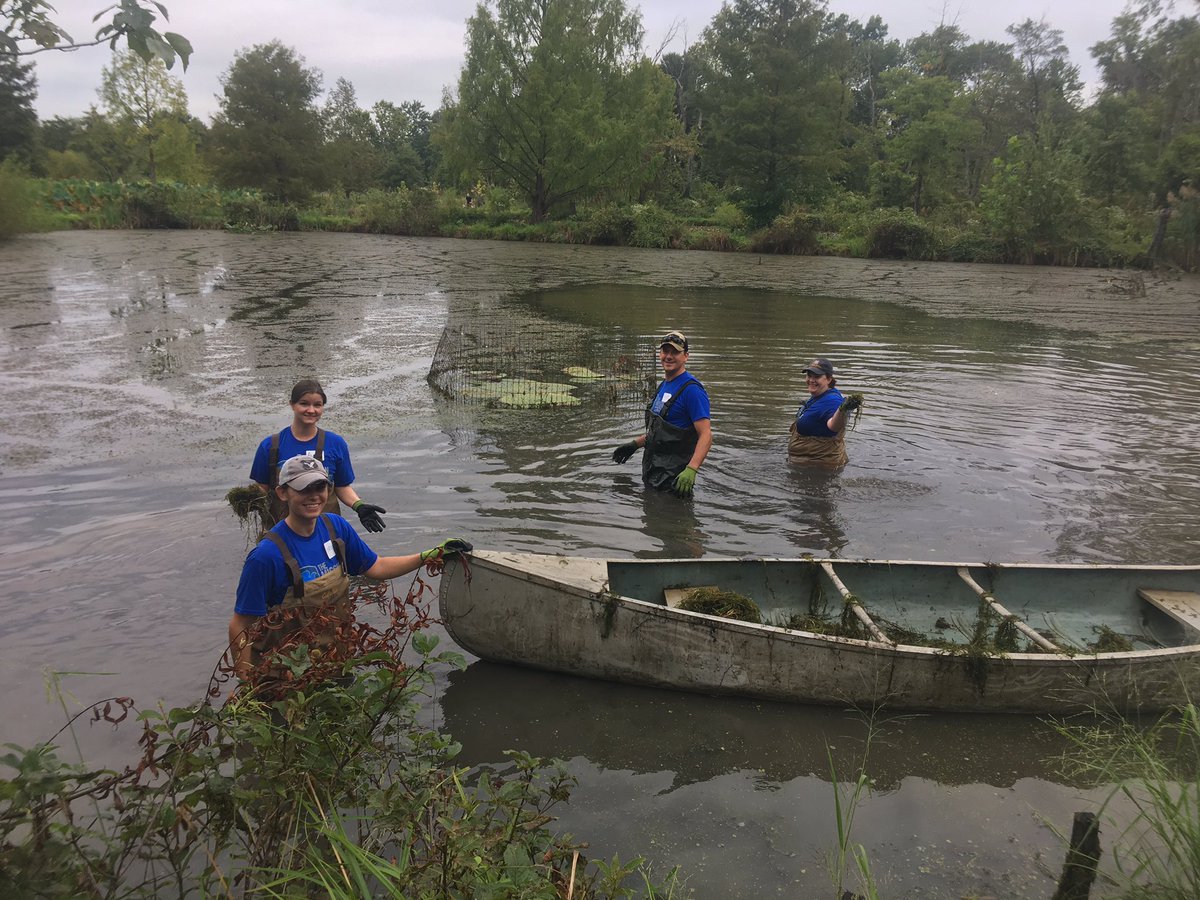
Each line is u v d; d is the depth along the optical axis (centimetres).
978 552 657
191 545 610
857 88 8394
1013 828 364
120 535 625
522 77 5116
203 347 1404
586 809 367
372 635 479
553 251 4228
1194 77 4331
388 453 856
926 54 7644
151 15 224
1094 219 4016
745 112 5459
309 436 547
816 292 2656
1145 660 445
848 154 6562
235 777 299
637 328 1762
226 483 741
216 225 5122
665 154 6016
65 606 518
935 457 891
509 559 486
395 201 5409
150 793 296
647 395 1129
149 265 2797
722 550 643
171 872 314
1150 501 771
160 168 6084
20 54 222
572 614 466
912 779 397
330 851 311
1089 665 444
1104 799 385
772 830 358
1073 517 731
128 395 1064
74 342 1416
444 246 4350
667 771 397
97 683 439
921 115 5684
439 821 284
